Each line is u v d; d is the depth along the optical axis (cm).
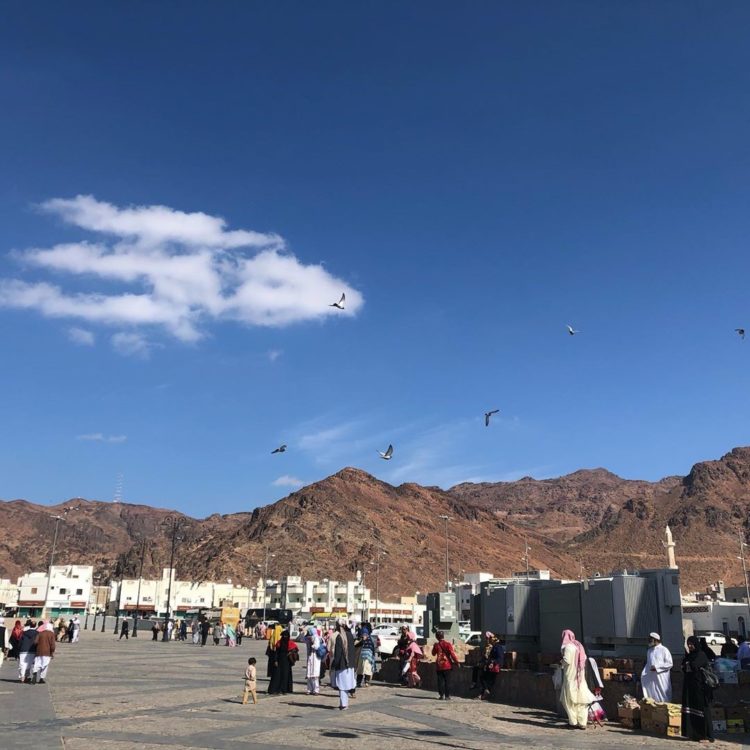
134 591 14188
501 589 2444
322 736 1387
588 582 2019
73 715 1614
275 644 2256
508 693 1992
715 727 1491
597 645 1978
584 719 1543
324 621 9594
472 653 2386
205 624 5747
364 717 1672
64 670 2897
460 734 1433
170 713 1691
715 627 9106
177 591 14512
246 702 1936
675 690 1689
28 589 13675
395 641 4062
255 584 18112
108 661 3494
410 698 2106
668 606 1866
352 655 1867
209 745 1260
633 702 1570
